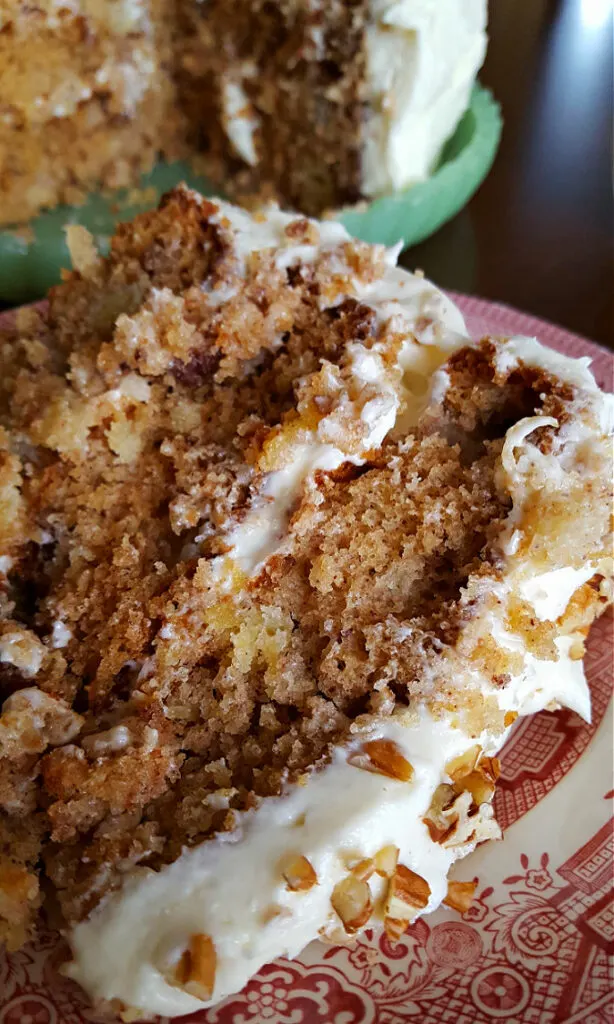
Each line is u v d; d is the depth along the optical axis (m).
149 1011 0.09
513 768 0.12
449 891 0.10
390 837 0.10
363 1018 0.09
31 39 0.20
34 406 0.12
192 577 0.11
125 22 0.21
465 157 0.21
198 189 0.23
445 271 0.21
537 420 0.11
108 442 0.12
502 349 0.11
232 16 0.21
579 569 0.11
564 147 0.25
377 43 0.19
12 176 0.21
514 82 0.27
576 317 0.20
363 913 0.09
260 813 0.10
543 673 0.11
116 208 0.22
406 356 0.12
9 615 0.11
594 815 0.11
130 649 0.11
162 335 0.12
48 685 0.11
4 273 0.19
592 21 0.30
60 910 0.10
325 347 0.12
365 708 0.10
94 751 0.10
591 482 0.11
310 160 0.22
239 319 0.12
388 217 0.20
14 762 0.10
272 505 0.11
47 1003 0.09
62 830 0.10
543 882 0.11
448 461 0.11
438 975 0.10
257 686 0.11
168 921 0.09
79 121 0.22
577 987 0.10
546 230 0.22
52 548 0.12
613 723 0.12
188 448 0.12
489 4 0.31
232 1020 0.09
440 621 0.10
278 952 0.09
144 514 0.11
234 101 0.22
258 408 0.12
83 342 0.12
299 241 0.12
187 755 0.10
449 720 0.10
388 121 0.20
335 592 0.11
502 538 0.11
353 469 0.11
